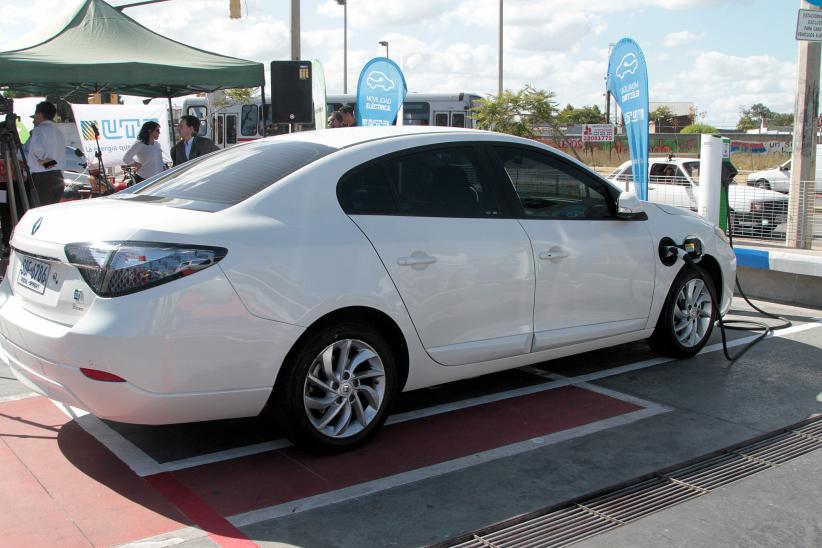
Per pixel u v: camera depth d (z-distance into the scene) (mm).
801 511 3535
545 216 4852
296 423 3852
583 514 3496
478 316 4461
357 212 4059
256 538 3217
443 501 3578
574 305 4961
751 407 4898
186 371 3471
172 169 4758
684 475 3910
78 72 8336
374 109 11750
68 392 3541
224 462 3969
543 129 28297
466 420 4637
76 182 13125
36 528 3270
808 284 8172
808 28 9320
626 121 8719
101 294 3412
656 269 5465
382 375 4117
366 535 3256
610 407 4883
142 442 4215
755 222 9781
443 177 4457
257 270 3611
